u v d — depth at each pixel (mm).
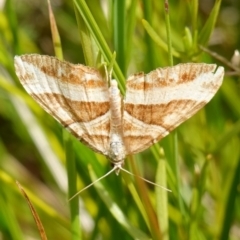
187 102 138
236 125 163
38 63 137
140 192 147
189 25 191
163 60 177
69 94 139
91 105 140
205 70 137
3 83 173
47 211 165
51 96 138
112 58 140
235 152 176
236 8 219
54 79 138
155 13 180
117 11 150
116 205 150
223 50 211
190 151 175
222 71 136
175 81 139
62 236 193
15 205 195
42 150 188
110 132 141
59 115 139
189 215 155
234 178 156
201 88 137
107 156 142
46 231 193
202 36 153
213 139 180
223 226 158
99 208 159
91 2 188
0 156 206
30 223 198
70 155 145
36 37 235
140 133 141
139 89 140
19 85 176
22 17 237
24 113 188
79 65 139
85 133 140
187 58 155
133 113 141
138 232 149
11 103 193
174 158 152
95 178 148
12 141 240
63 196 195
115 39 151
